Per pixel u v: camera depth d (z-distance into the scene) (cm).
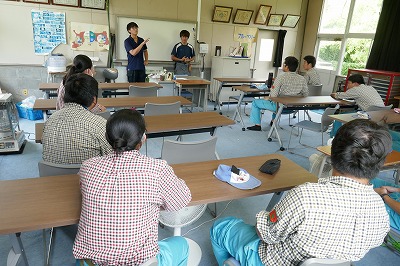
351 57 693
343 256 102
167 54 655
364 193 97
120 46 602
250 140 445
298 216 98
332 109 361
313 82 550
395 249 209
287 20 755
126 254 104
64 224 117
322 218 96
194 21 660
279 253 112
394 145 259
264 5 712
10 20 510
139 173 104
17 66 532
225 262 137
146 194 103
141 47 529
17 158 337
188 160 218
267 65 786
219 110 613
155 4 615
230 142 432
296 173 175
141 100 348
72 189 141
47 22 534
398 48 571
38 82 554
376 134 96
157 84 459
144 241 107
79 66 266
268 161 179
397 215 174
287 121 570
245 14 706
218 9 673
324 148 228
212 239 150
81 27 561
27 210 122
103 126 168
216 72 692
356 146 95
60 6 536
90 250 105
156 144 405
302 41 804
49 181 147
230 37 718
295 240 103
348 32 690
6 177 292
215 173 165
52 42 547
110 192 101
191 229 226
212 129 283
